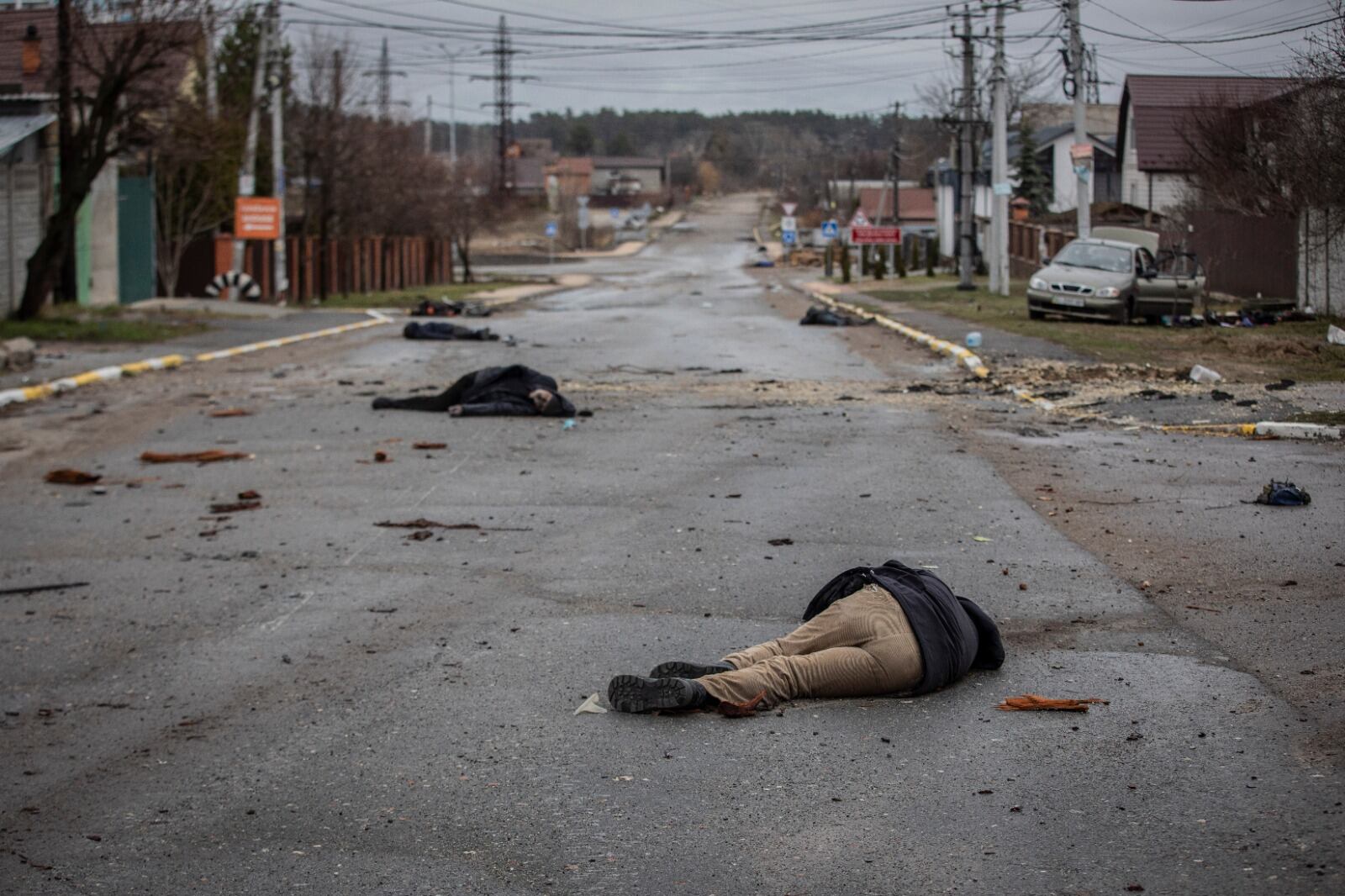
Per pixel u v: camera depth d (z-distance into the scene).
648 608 7.48
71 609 7.73
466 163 80.88
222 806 4.92
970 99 40.28
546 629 7.13
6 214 27.00
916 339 23.31
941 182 74.06
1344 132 21.02
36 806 5.01
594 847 4.43
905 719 5.54
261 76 35.84
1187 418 13.53
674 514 9.87
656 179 174.88
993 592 7.56
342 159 43.84
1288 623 6.74
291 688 6.31
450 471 11.72
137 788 5.15
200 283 40.62
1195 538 8.67
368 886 4.20
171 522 9.94
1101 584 7.65
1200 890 3.95
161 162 35.75
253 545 9.22
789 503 10.17
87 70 26.39
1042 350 20.16
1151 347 20.27
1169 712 5.55
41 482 11.52
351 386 18.00
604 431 13.79
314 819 4.76
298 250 41.81
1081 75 30.77
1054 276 26.19
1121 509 9.63
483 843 4.50
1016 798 4.72
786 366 20.09
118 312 29.33
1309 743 5.11
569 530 9.44
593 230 110.38
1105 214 47.09
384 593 7.96
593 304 40.38
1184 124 34.66
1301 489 9.67
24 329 23.92
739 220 142.00
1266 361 18.31
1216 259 31.17
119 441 13.52
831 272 60.16
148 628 7.35
